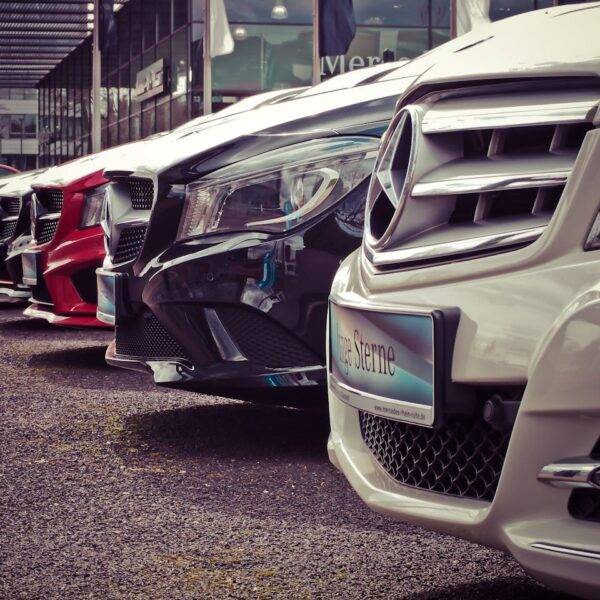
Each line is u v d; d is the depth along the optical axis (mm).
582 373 1868
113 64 32312
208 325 4020
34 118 66438
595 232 1958
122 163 4734
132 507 3496
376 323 2459
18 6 28297
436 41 23219
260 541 3113
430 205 2398
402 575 2801
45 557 2980
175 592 2684
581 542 1909
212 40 17844
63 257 6812
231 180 4043
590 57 2174
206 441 4488
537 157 2191
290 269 3893
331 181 3900
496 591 2660
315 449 4316
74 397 5680
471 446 2262
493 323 2117
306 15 23156
